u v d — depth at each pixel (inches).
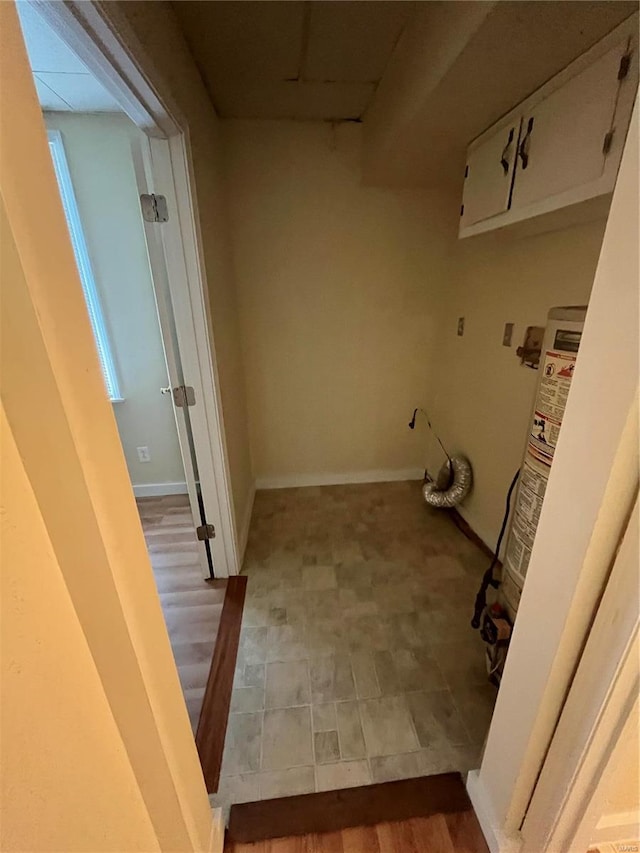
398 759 49.6
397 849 41.5
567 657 30.6
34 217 17.1
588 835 36.3
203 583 80.6
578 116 45.3
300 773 48.2
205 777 47.9
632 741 32.0
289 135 88.7
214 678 60.3
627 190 21.4
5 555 16.6
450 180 90.0
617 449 23.6
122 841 26.7
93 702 23.4
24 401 17.6
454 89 51.9
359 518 102.8
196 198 61.0
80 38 34.9
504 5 37.0
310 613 72.4
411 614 72.1
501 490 84.0
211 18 54.7
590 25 39.6
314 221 95.8
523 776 36.5
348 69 68.6
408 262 102.0
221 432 72.5
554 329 46.9
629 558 25.4
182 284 62.0
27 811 17.6
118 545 23.2
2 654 16.1
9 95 15.5
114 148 85.7
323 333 106.0
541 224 60.1
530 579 33.2
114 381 104.2
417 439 120.6
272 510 107.0
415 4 53.7
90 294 95.7
